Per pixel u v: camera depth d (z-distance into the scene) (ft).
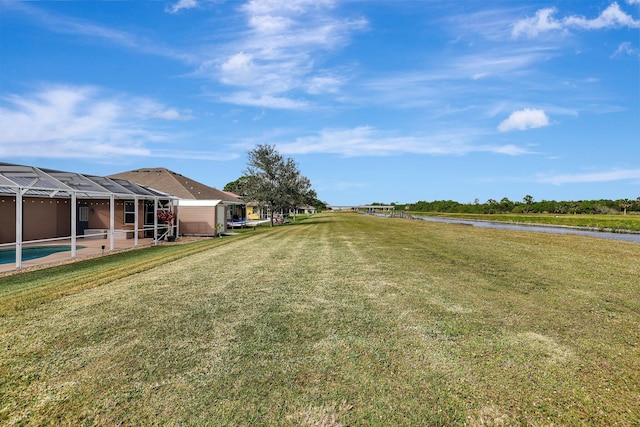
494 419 7.48
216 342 11.69
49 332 12.64
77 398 8.45
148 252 39.45
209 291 18.53
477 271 23.72
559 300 16.55
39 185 35.73
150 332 12.62
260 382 9.10
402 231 64.23
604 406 7.91
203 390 8.74
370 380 9.15
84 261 32.71
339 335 12.21
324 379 9.23
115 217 57.57
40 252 40.78
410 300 16.53
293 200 99.25
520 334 12.23
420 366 9.89
